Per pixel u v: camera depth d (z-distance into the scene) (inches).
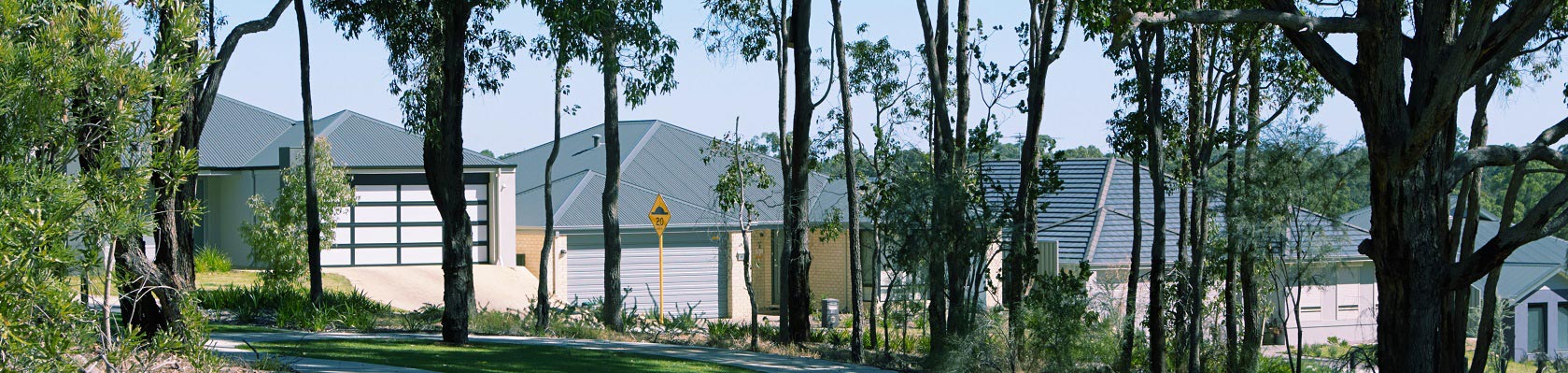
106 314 339.9
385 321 904.3
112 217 300.4
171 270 539.2
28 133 282.0
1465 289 605.6
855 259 778.2
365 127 1432.1
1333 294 1253.7
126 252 511.8
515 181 1419.8
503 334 851.4
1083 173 1375.5
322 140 1139.9
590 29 701.3
